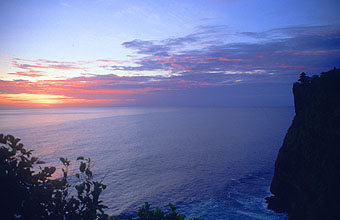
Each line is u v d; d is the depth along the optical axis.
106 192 44.12
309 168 28.41
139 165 63.75
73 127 163.00
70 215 4.52
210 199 40.94
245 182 49.34
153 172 57.38
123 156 74.50
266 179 51.03
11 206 4.19
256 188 45.66
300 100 34.38
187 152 81.00
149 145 95.19
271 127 159.88
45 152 76.19
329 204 24.05
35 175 4.57
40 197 4.39
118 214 35.16
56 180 4.71
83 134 126.44
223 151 81.62
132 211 36.28
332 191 24.22
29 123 186.62
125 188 46.38
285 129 146.75
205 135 123.75
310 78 34.94
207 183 49.25
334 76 30.47
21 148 4.59
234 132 134.50
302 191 28.67
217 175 54.62
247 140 104.88
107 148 87.75
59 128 152.62
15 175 4.30
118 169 59.53
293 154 31.41
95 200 4.66
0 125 166.00
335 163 24.94
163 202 39.94
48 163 60.44
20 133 123.12
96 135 123.56
